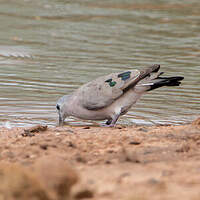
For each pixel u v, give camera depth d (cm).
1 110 1405
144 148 939
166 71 2003
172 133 1077
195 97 1614
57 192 629
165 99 1584
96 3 4078
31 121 1318
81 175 726
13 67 2033
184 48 2530
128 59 2241
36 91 1652
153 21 3353
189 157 859
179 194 618
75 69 2025
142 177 703
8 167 671
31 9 3706
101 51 2414
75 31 2958
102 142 1000
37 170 649
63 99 1338
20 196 596
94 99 1293
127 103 1312
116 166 790
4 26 3041
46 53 2348
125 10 3791
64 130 1148
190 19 3469
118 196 623
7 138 1042
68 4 3994
